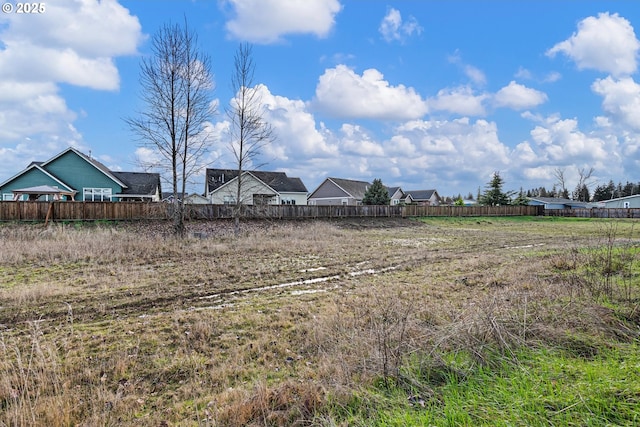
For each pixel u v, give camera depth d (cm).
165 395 362
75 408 329
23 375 350
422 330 410
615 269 723
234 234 1867
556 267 872
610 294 530
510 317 412
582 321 409
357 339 422
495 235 2166
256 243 1531
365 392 311
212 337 511
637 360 297
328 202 4853
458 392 291
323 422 279
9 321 573
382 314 525
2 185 2547
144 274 926
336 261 1172
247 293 764
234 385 377
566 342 357
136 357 440
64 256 1122
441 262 1146
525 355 336
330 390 322
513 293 578
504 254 1302
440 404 279
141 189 3106
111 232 1675
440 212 3634
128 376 398
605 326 400
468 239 1916
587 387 256
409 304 578
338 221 2809
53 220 1830
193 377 396
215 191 3366
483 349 355
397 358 345
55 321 574
